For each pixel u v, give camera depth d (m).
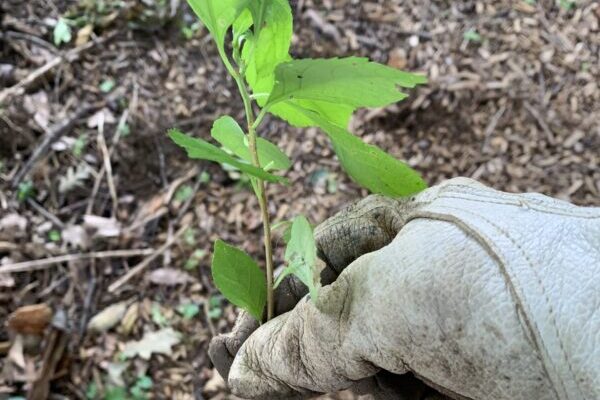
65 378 0.90
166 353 0.93
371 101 0.38
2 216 0.99
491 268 0.34
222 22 0.38
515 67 1.19
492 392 0.35
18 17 1.18
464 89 1.15
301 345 0.41
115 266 0.99
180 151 1.08
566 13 1.25
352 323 0.38
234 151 0.42
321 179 1.07
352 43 1.21
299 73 0.37
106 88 1.13
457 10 1.26
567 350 0.33
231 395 0.90
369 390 0.44
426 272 0.35
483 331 0.34
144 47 1.17
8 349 0.89
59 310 0.94
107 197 1.04
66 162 1.05
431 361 0.36
